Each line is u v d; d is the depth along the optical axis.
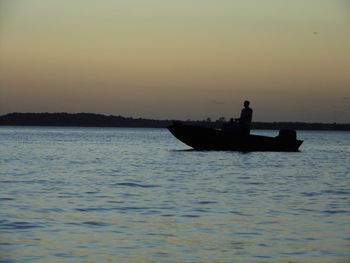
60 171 38.28
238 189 28.09
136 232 16.92
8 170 38.94
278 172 38.34
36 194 25.39
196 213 20.38
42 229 17.16
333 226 18.05
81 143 101.00
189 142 55.75
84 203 22.59
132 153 63.50
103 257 14.05
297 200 24.14
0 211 20.27
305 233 16.94
